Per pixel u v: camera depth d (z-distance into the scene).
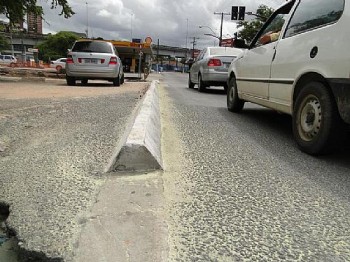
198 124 5.13
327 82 3.25
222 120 5.58
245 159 3.42
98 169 2.96
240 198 2.48
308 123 3.63
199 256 1.78
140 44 22.27
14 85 11.81
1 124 4.87
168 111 6.22
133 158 2.90
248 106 7.49
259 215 2.24
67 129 4.54
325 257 1.82
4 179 2.82
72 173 2.88
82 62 12.01
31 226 2.07
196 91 11.82
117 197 2.40
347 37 3.03
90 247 1.83
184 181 2.74
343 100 3.06
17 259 1.88
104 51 12.34
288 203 2.43
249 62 5.53
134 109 5.96
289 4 4.79
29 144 3.90
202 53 12.25
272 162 3.36
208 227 2.06
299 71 3.74
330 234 2.04
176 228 2.04
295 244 1.92
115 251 1.79
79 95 8.39
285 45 4.21
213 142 4.07
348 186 2.79
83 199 2.39
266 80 4.71
